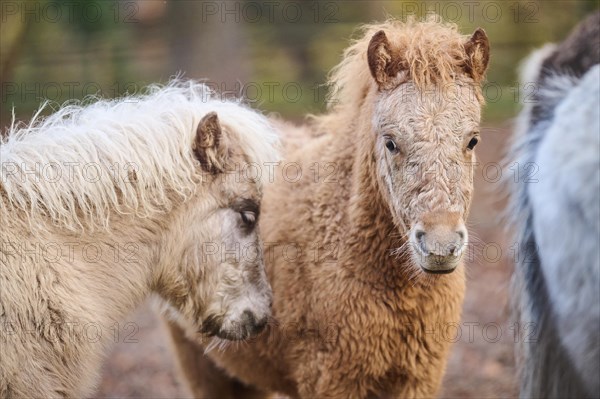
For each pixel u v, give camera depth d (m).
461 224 6.07
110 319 6.68
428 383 7.24
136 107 7.02
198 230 6.89
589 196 6.64
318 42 25.75
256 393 9.12
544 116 7.49
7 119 19.58
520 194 7.64
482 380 10.77
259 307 7.13
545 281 7.24
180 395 10.80
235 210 6.96
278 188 7.91
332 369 7.11
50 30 23.66
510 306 8.09
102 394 10.80
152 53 24.06
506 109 20.78
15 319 6.00
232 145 6.97
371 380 7.14
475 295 13.49
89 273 6.46
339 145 7.50
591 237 6.66
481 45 6.41
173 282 7.00
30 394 6.11
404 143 6.22
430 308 6.99
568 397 7.23
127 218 6.66
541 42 22.30
